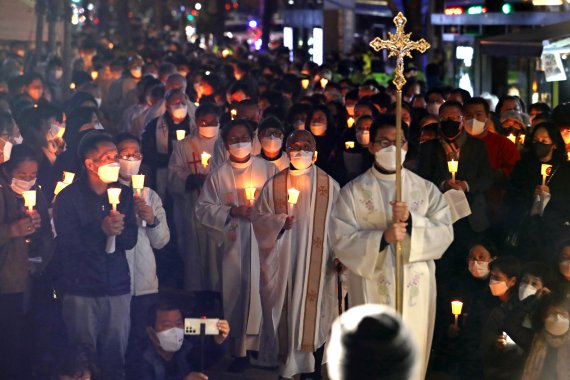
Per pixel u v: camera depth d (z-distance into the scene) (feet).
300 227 54.85
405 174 47.16
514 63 119.03
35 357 52.21
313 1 234.38
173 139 78.23
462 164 63.87
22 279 51.42
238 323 57.72
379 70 144.46
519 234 61.26
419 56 156.97
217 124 71.00
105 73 133.08
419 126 76.38
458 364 54.70
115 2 302.86
